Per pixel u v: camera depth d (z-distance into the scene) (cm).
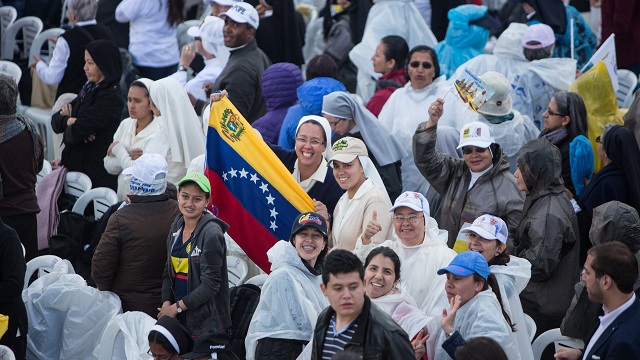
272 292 2278
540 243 2481
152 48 4100
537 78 3475
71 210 3284
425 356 2170
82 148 3388
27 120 2873
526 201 2552
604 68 3244
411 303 2205
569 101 2922
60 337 2688
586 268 1969
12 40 4447
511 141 3011
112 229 2548
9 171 2830
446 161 2683
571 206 2552
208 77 3703
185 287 2414
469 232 2312
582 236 2669
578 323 2330
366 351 1869
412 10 4097
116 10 4097
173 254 2425
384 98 3453
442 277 2302
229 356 2262
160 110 3148
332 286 1884
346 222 2573
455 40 3778
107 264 2559
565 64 3475
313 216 2311
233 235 2731
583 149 2820
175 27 4169
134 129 3259
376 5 4100
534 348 2436
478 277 2125
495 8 4650
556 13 4016
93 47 3359
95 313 2602
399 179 2964
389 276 2181
